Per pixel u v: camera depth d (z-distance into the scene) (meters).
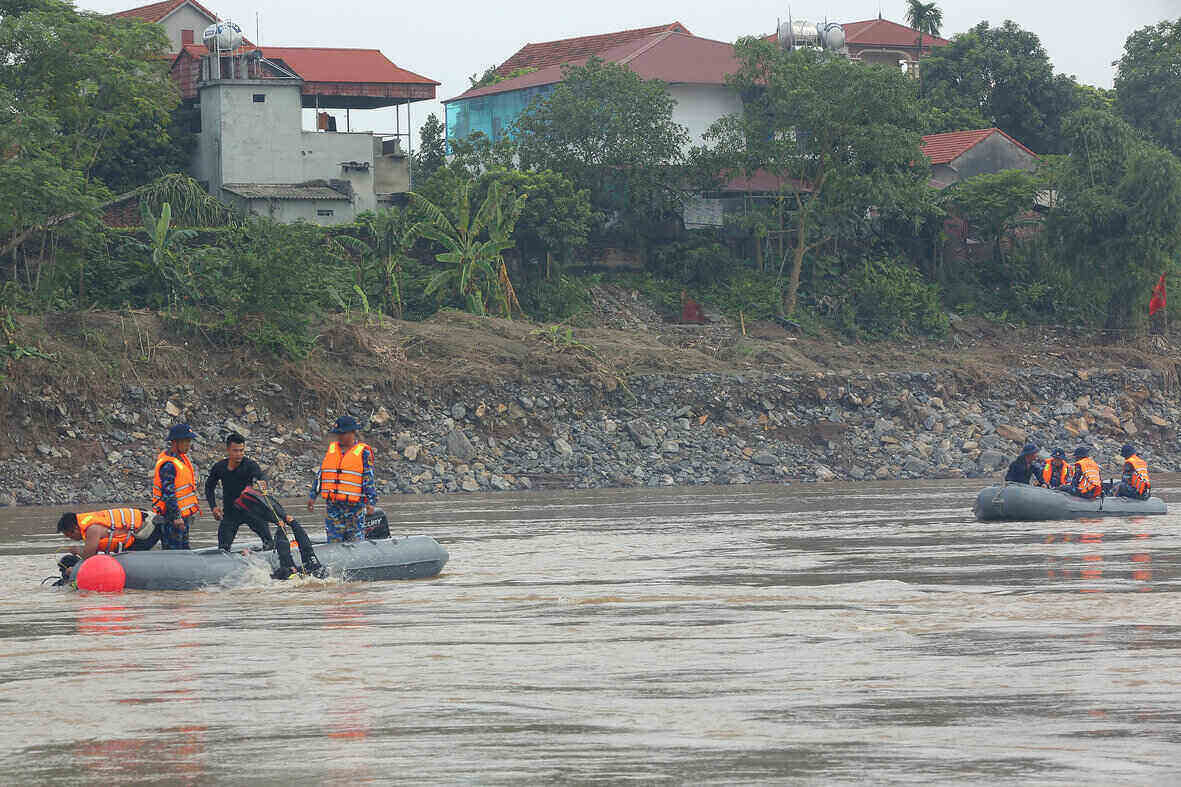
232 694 23.84
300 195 140.50
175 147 143.38
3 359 101.12
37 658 27.86
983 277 166.50
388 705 22.80
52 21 119.62
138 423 103.44
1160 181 152.38
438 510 79.69
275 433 106.81
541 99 154.38
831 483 109.94
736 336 140.88
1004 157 178.62
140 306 116.00
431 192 141.12
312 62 165.88
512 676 25.34
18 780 18.27
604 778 18.02
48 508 89.75
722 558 48.72
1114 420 134.62
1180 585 37.91
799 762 18.66
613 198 153.12
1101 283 156.62
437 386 114.75
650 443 115.44
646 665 26.39
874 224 164.62
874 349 147.50
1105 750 19.03
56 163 109.19
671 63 168.62
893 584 39.53
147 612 34.75
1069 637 28.89
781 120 150.00
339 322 119.31
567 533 61.12
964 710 21.78
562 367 120.31
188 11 181.25
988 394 134.75
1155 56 199.12
